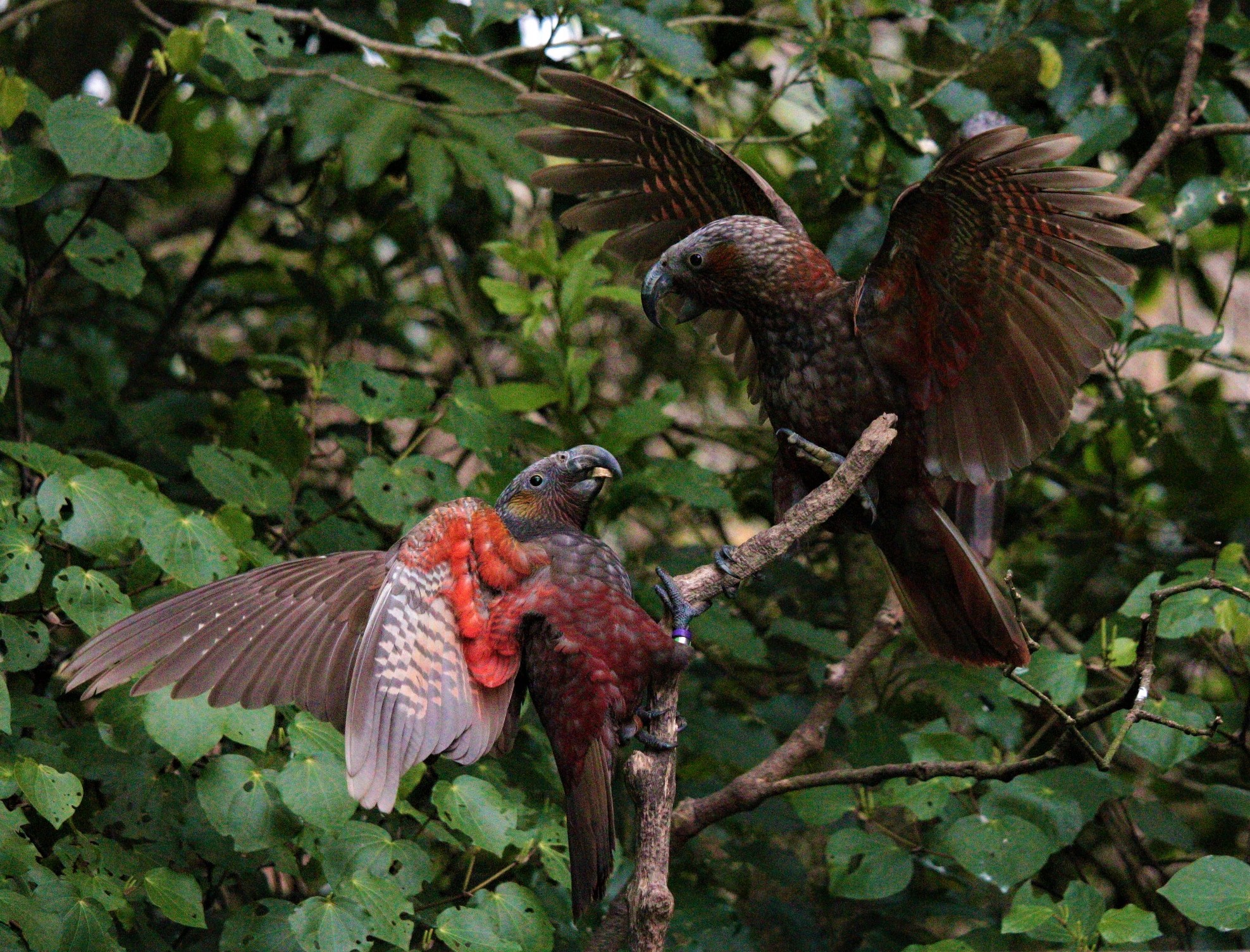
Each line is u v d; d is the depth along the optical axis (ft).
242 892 25.62
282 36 24.26
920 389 20.39
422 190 27.78
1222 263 41.63
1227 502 32.68
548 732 17.90
